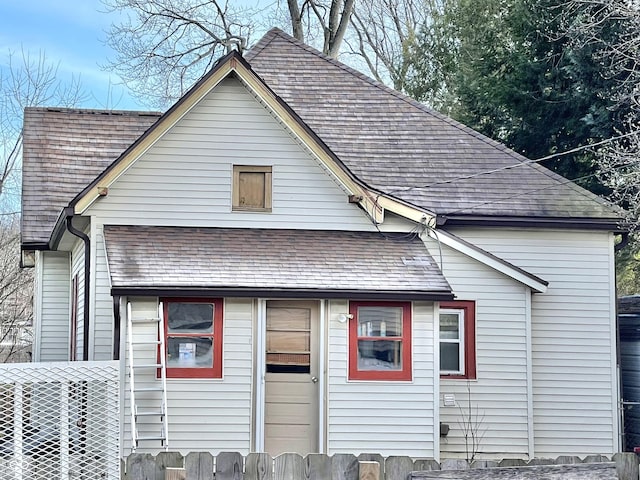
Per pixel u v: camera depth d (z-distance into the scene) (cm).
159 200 1733
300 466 879
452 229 1864
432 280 1628
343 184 1781
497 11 2844
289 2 3625
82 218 1716
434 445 1584
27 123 2223
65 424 886
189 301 1565
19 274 3512
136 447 1460
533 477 777
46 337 2133
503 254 1880
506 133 2775
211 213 1748
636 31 2080
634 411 2086
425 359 1603
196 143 1758
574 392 1861
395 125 2078
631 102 2295
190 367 1558
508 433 1767
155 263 1591
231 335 1573
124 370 1523
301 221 1772
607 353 1878
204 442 1545
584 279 1892
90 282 1681
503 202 1888
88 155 2192
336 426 1573
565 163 2678
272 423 1577
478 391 1772
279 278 1586
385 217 1784
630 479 912
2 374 876
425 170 1955
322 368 1582
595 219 1878
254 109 1778
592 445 1850
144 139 1728
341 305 1598
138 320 1534
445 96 3216
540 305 1875
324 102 2114
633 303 2208
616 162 2112
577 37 2398
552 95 2645
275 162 1777
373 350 1599
